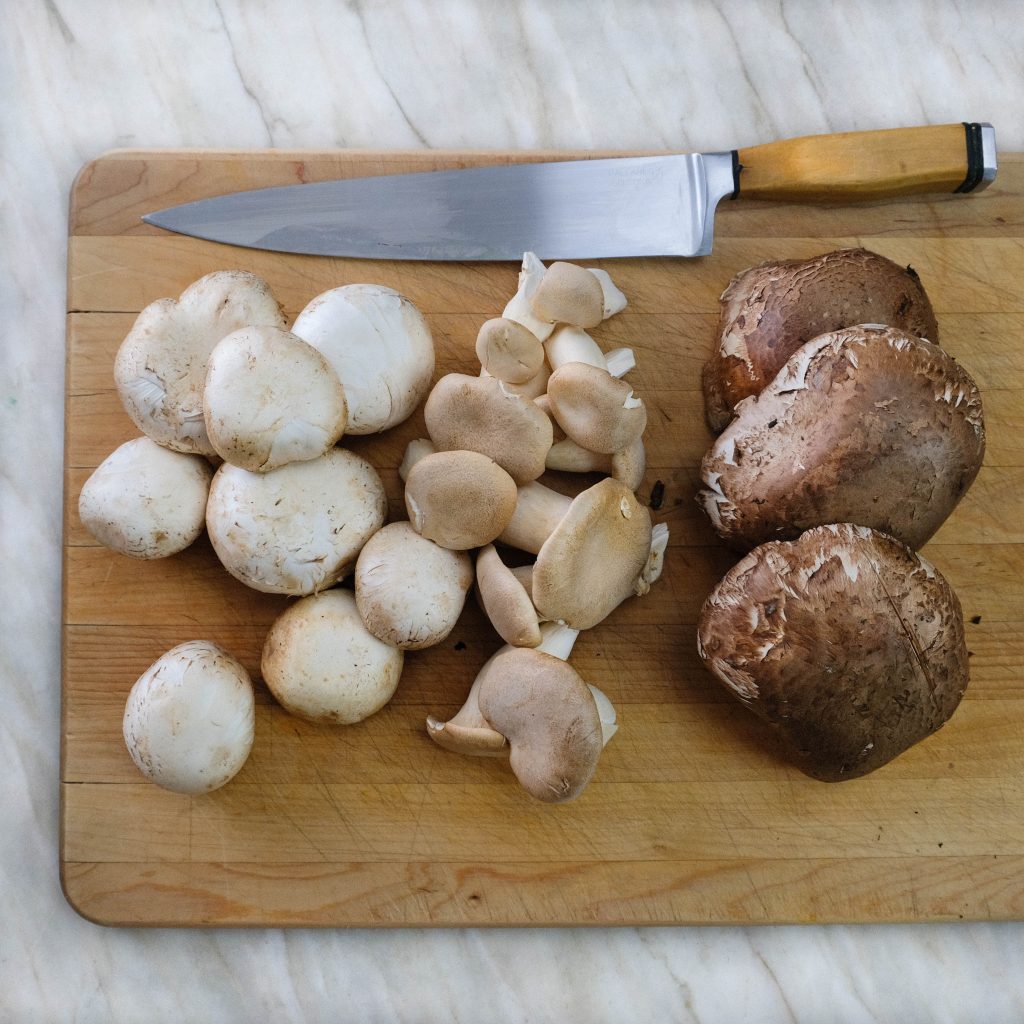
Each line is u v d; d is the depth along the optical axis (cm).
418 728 52
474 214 53
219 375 46
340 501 49
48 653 54
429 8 57
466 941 53
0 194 55
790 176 53
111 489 49
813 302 49
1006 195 55
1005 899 53
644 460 52
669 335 54
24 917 53
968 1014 53
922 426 47
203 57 56
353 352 49
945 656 48
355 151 53
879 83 57
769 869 52
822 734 48
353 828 52
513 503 49
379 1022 53
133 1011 53
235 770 49
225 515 48
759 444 48
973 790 53
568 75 57
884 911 52
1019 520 54
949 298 55
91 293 53
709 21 57
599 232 53
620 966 53
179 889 51
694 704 53
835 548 47
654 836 52
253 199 53
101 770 52
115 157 53
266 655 50
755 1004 53
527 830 52
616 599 50
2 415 55
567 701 47
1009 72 58
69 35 56
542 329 52
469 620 52
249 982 53
